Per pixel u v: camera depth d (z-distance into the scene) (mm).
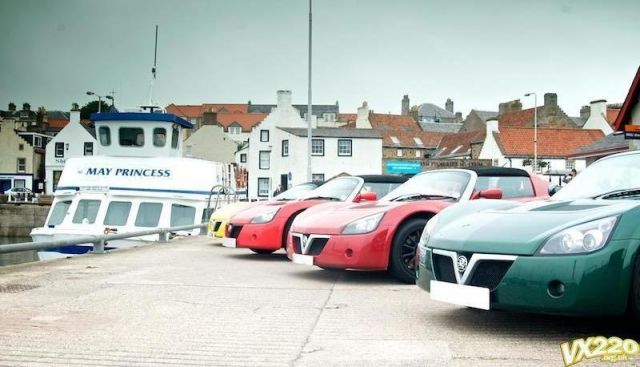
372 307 4984
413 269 6270
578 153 30562
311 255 6480
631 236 3555
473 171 7102
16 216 47562
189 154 69375
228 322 4395
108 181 15305
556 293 3611
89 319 4496
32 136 69312
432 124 83125
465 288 3965
